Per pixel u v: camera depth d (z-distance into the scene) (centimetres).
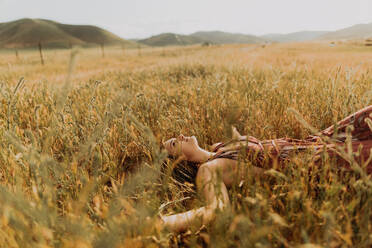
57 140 224
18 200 87
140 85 470
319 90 318
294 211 126
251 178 146
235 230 99
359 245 106
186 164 211
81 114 273
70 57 71
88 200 142
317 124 254
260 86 365
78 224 89
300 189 134
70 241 92
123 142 235
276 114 287
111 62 2486
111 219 96
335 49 3466
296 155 166
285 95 320
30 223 110
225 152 173
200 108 306
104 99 312
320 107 274
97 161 151
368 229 106
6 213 84
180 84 485
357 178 152
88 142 107
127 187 93
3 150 170
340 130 183
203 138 251
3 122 237
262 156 169
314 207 127
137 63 2045
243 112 247
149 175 95
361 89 287
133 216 103
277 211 138
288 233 121
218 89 345
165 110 303
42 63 1992
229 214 104
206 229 134
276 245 111
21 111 285
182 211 155
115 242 85
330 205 112
